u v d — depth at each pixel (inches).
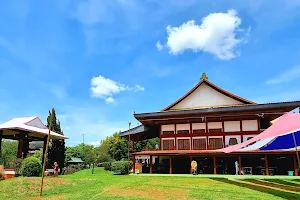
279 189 668.1
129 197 560.7
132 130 1475.1
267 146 635.5
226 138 1316.4
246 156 1248.2
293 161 1168.8
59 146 1411.2
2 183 705.0
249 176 1007.0
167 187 703.7
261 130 1283.2
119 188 684.7
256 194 596.1
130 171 1381.6
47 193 631.2
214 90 1488.7
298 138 590.9
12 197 589.3
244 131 1301.7
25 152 1223.5
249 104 1352.1
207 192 625.6
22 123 1119.6
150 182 804.0
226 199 542.0
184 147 1369.3
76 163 3171.8
